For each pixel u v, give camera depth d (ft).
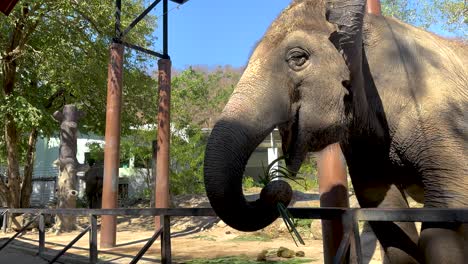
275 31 9.67
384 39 9.73
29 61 46.93
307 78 9.21
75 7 41.93
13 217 40.29
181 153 66.95
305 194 47.29
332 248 13.97
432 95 8.94
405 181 9.91
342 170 14.78
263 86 9.17
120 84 29.91
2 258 23.07
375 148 9.81
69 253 22.77
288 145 9.53
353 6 8.51
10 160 47.06
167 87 32.63
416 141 8.89
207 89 76.95
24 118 40.68
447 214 6.45
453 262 7.70
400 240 10.30
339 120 9.19
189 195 60.85
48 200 77.15
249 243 27.48
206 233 34.53
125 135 57.06
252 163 84.79
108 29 44.34
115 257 21.91
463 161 8.32
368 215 7.47
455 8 40.70
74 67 44.42
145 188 78.28
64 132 39.52
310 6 9.78
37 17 40.32
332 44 9.25
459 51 10.44
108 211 15.29
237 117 8.79
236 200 8.27
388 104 9.26
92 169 64.44
